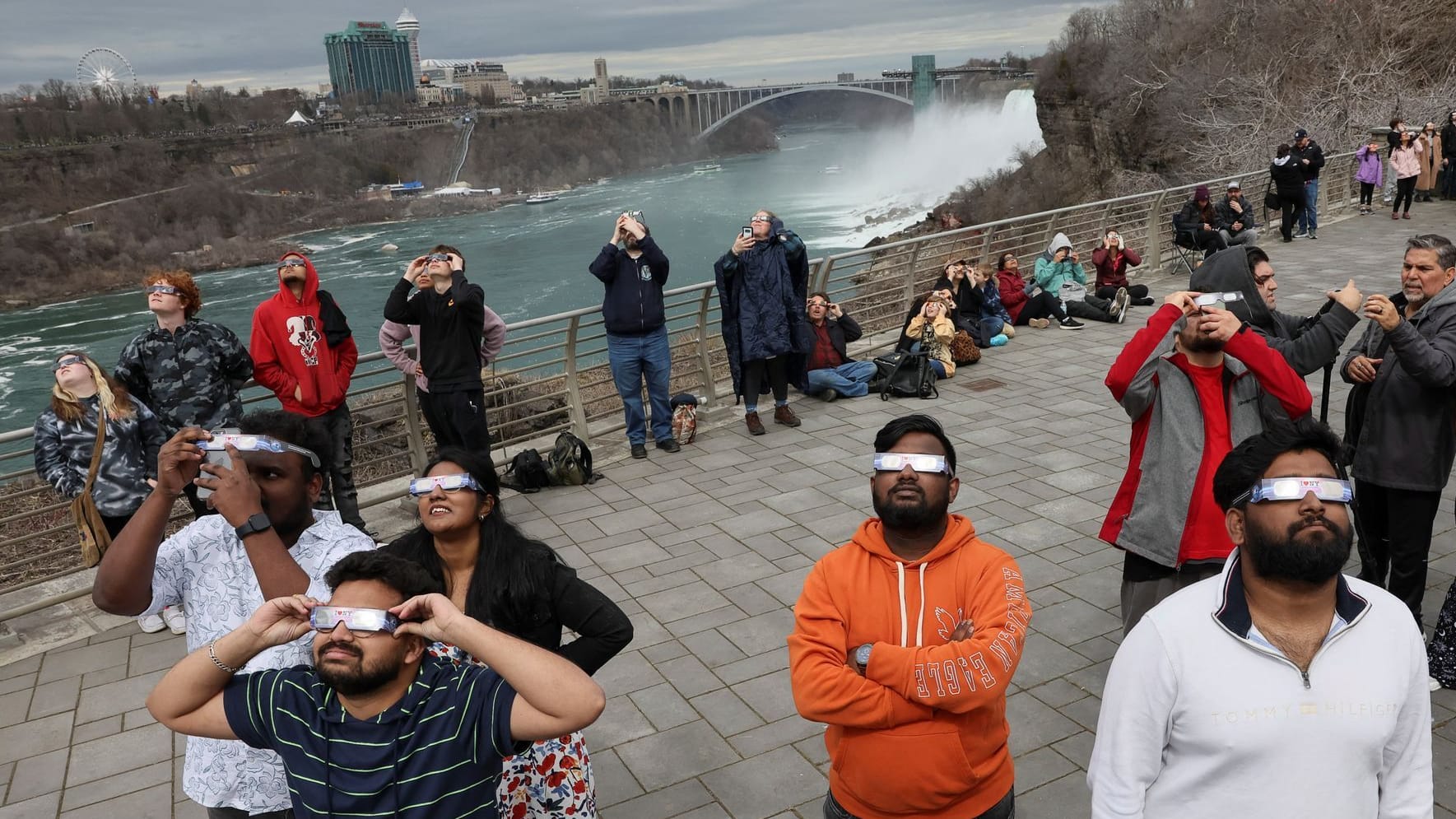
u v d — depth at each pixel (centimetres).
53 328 7406
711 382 852
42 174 15100
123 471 483
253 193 16838
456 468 250
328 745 186
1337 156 1869
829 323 879
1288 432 175
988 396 849
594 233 11394
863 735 227
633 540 593
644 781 367
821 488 661
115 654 496
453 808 186
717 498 655
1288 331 416
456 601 260
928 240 1056
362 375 632
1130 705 182
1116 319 1088
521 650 181
